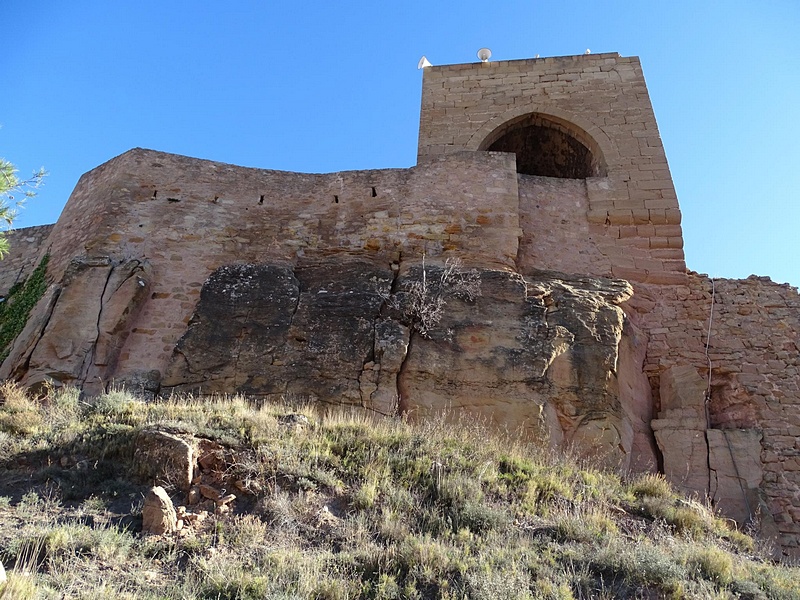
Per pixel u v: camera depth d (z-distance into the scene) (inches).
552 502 310.0
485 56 770.8
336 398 433.1
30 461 292.8
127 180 579.8
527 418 424.2
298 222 582.6
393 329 466.9
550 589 221.8
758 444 457.4
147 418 336.8
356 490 286.5
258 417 341.1
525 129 751.7
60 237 596.7
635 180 635.5
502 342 462.3
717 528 334.0
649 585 236.7
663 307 551.2
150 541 233.1
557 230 598.9
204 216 573.3
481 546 251.3
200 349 466.0
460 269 519.5
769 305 539.2
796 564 371.2
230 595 204.4
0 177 315.6
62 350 470.6
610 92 722.2
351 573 225.0
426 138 715.4
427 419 421.1
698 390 491.5
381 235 566.6
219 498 267.0
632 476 418.0
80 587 200.1
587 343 462.9
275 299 494.9
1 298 611.8
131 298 505.0
